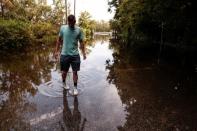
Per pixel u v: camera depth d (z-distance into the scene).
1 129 2.19
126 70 5.38
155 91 3.58
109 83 4.06
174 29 11.62
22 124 2.31
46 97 3.22
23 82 4.12
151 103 3.01
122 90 3.62
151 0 9.87
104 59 7.53
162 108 2.82
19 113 2.62
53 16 22.78
